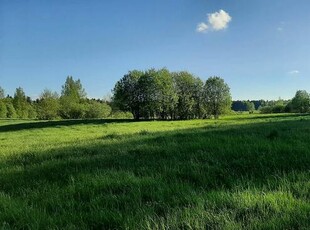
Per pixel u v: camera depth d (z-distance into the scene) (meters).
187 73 106.75
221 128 20.73
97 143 14.92
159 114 102.12
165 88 95.75
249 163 7.09
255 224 3.74
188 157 8.45
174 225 3.90
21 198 5.58
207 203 4.55
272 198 4.53
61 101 127.50
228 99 108.19
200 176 6.30
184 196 4.96
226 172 6.50
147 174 6.78
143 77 96.75
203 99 108.50
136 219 4.17
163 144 11.69
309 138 11.09
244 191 4.95
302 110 145.62
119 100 99.75
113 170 7.25
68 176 6.96
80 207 4.91
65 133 36.19
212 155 8.33
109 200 5.09
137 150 10.36
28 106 180.25
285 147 8.80
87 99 156.00
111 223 4.25
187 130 21.73
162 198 5.00
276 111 154.50
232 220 3.92
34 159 10.64
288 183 5.32
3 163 10.27
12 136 36.88
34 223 4.24
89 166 8.17
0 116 162.38
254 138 11.48
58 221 4.35
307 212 4.06
